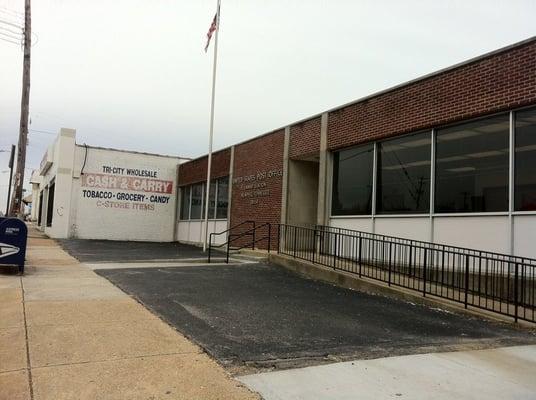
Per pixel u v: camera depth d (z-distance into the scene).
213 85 21.56
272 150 19.12
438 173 12.28
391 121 13.59
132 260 15.47
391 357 6.13
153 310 7.94
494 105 10.85
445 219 11.95
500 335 7.77
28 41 20.45
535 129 10.16
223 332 6.89
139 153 29.11
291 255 15.19
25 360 5.41
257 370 5.40
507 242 10.48
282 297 9.88
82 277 11.12
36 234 29.16
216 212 24.05
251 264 14.97
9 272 11.39
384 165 13.99
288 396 4.70
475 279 11.04
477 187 11.27
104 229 27.98
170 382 4.93
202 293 9.74
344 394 4.83
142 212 29.05
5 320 7.03
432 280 10.87
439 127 12.31
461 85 11.68
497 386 5.29
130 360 5.52
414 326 8.02
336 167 15.91
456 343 7.07
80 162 27.53
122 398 4.50
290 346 6.39
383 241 11.83
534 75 10.10
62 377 4.95
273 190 18.77
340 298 10.20
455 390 5.11
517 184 10.41
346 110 15.34
